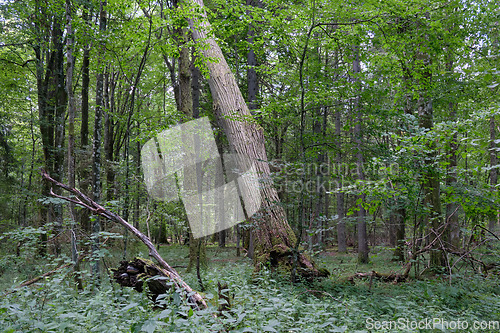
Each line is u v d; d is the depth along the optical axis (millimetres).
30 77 15469
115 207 4805
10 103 13547
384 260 12055
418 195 5992
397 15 7234
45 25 9680
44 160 11516
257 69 8047
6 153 13227
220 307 3553
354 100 6664
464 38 9625
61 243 6312
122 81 13938
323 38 7664
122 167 7180
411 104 9273
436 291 5305
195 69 10508
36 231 4559
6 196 11367
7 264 6316
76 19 6492
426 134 5219
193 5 6461
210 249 18141
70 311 3521
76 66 12828
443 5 8680
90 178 11242
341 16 6992
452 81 9367
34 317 3164
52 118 12492
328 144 6387
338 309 4109
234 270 6320
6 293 3805
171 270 4117
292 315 3816
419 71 7852
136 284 3895
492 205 5488
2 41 11367
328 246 20797
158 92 18562
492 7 8852
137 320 2785
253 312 3162
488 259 7254
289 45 7070
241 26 6918
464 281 5977
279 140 8812
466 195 5586
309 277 6211
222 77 7730
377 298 5207
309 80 6281
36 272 5820
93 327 3006
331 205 21625
